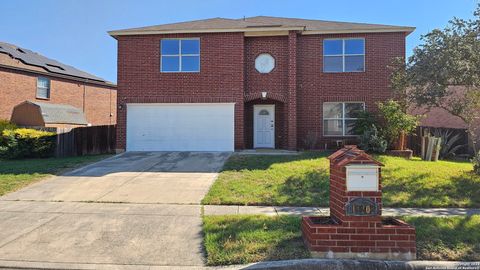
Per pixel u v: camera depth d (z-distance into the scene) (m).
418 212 7.48
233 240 5.66
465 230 5.95
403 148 15.18
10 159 14.95
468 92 11.96
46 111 22.86
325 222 5.53
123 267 4.98
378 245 5.06
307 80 16.88
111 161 13.84
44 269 4.98
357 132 15.95
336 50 16.86
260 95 16.77
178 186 9.91
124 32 16.72
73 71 29.67
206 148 16.56
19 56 25.42
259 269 4.77
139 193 9.23
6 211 7.66
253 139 17.45
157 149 16.69
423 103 11.77
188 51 16.78
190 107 16.69
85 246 5.72
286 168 11.49
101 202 8.42
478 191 9.00
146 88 16.81
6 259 5.27
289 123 16.45
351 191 5.14
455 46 10.55
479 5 10.65
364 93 16.61
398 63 13.38
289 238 5.67
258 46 16.98
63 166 12.59
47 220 7.04
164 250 5.54
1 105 22.78
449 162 13.69
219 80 16.62
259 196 8.70
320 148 16.75
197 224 6.73
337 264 4.85
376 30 16.48
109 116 32.25
